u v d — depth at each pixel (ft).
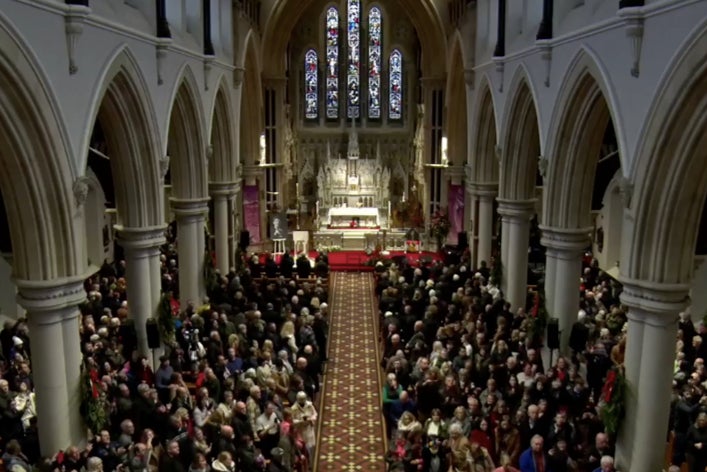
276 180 108.68
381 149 121.49
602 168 77.82
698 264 60.13
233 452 34.96
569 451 35.91
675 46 30.58
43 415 35.73
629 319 36.58
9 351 50.49
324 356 57.31
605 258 78.23
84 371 37.47
